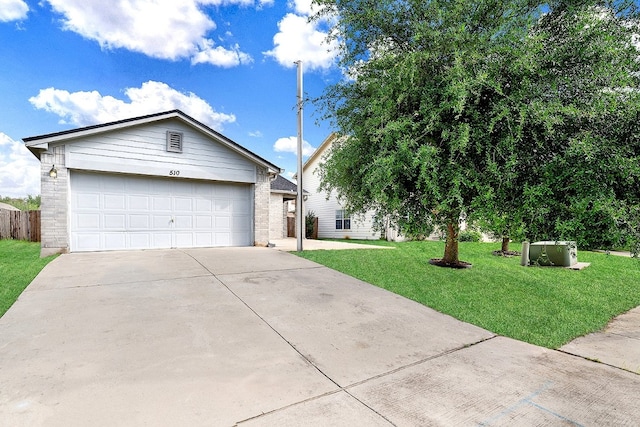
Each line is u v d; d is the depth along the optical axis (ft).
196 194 32.35
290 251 31.71
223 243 33.88
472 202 16.43
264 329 12.39
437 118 16.74
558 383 9.30
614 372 10.10
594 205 12.58
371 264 25.88
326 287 18.74
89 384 8.14
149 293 15.87
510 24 17.11
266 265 23.81
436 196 16.39
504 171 15.30
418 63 17.67
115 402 7.45
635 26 14.79
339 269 23.75
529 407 8.02
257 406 7.61
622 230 12.60
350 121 22.20
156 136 29.48
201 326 12.28
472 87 15.57
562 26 16.12
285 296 16.58
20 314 12.69
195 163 31.40
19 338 10.62
